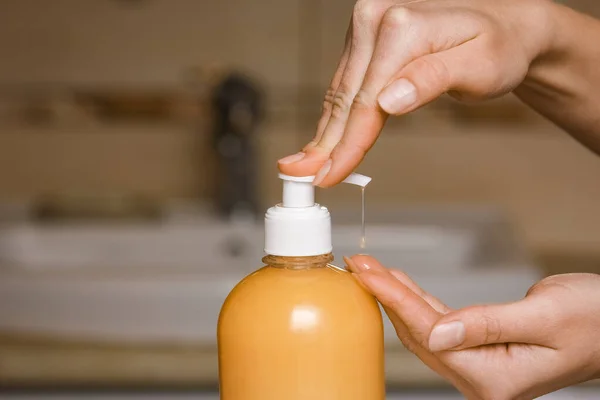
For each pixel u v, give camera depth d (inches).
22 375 51.2
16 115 78.2
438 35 30.1
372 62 29.9
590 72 35.4
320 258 29.7
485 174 78.7
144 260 70.2
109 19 76.5
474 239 69.1
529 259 60.9
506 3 32.5
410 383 50.3
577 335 30.9
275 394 28.8
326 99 31.5
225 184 70.5
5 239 69.4
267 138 78.2
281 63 77.5
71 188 79.1
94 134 78.4
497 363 31.0
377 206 78.0
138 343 53.4
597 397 50.6
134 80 77.5
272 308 28.9
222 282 54.5
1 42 76.8
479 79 30.3
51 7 76.3
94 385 51.7
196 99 77.6
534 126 78.0
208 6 76.6
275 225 29.6
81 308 54.2
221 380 29.7
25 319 54.5
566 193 78.7
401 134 78.5
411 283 31.4
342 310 29.0
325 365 28.8
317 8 76.8
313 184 29.6
